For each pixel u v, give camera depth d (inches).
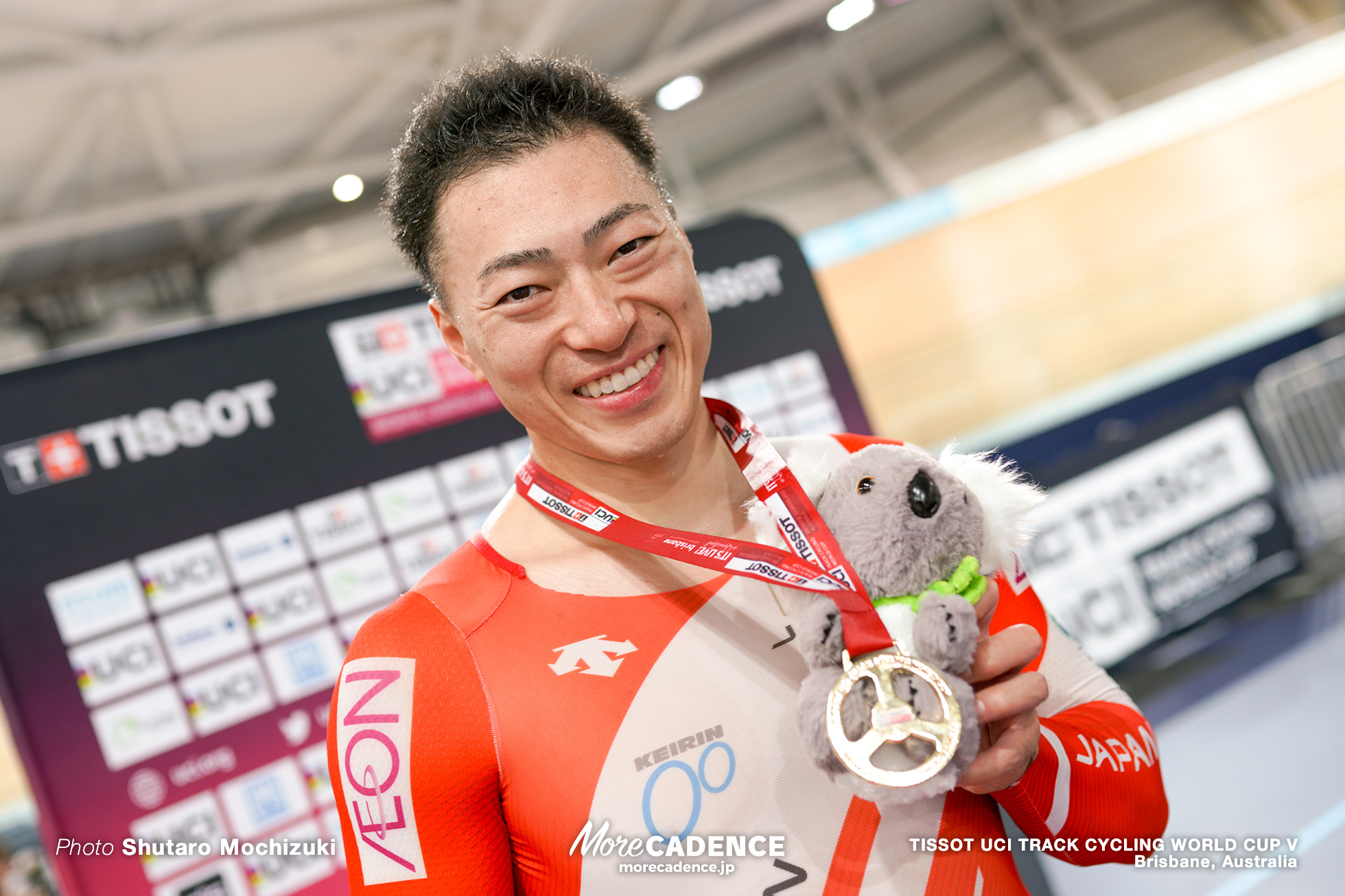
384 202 30.6
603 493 30.4
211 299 300.2
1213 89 308.3
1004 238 302.5
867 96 332.8
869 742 23.0
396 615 29.5
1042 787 28.8
